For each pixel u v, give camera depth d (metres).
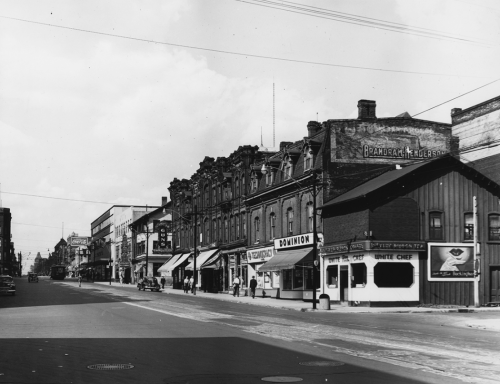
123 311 32.06
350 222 40.34
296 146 50.44
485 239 40.00
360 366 12.53
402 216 38.91
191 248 77.88
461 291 39.12
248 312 32.09
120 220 132.75
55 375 11.76
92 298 48.88
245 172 58.94
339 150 44.50
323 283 43.22
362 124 45.16
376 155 45.09
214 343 16.89
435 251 38.91
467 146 45.84
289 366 12.63
